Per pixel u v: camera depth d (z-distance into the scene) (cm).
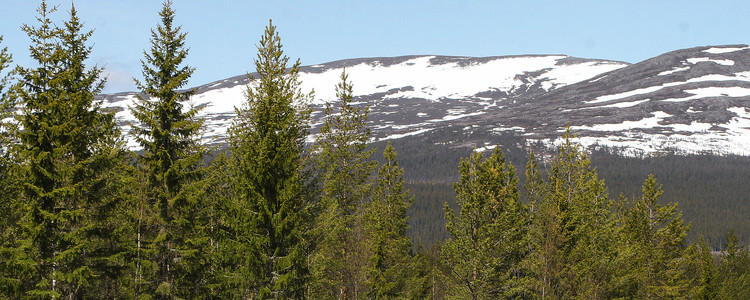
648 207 4719
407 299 3831
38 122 2123
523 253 3844
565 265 3516
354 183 3662
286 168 2353
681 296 4584
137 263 2430
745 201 19212
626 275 3728
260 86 2412
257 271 2364
